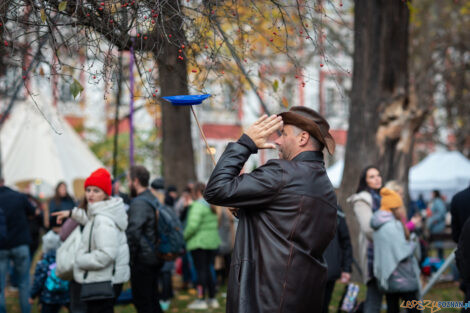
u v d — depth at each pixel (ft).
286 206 8.75
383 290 17.37
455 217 17.43
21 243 21.85
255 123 9.30
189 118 42.39
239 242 9.10
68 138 54.90
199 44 12.07
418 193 62.49
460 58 70.33
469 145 77.77
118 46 11.89
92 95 43.93
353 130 35.14
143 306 18.07
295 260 8.62
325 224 8.99
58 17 11.72
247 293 8.65
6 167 49.42
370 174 18.92
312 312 8.83
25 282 22.00
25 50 12.95
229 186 8.75
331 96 52.21
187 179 41.78
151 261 17.87
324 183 9.18
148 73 11.73
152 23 11.02
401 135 34.37
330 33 50.83
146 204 17.92
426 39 60.54
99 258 14.84
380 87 34.53
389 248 17.11
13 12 10.78
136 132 67.36
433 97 72.28
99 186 15.44
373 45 34.42
